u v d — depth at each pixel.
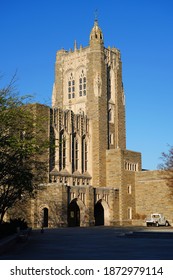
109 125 94.44
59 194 68.81
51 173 78.25
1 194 40.88
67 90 100.38
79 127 88.44
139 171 90.94
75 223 80.56
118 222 83.88
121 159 87.44
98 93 91.19
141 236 43.69
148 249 28.61
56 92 102.19
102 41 95.88
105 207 82.44
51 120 81.25
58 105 100.50
